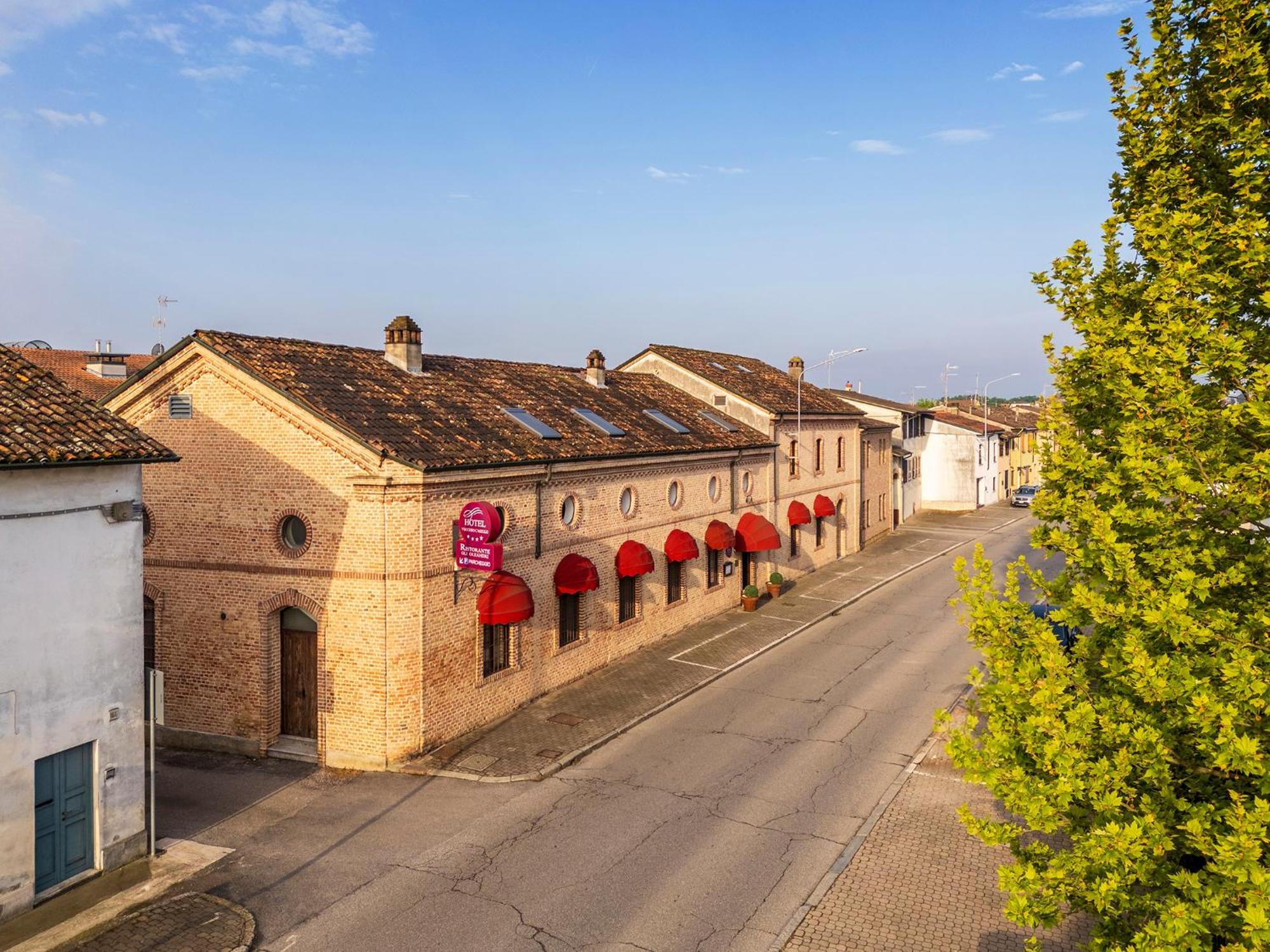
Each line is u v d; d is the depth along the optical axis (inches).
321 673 672.4
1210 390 305.4
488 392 899.4
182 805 596.1
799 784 625.3
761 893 478.6
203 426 707.4
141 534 503.2
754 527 1182.9
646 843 535.2
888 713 780.0
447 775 639.8
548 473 791.1
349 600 659.4
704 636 1042.1
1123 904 272.5
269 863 511.5
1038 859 308.7
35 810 446.0
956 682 871.7
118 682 488.1
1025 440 2891.2
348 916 454.6
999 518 2176.4
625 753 688.4
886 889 484.4
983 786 619.8
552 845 532.7
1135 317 322.0
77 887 464.1
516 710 772.6
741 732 735.1
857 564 1542.8
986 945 430.9
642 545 957.2
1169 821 271.0
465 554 679.7
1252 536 301.1
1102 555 311.9
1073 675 307.0
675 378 1353.3
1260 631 273.1
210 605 711.7
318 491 666.8
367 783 633.0
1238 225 298.8
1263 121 315.3
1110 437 360.5
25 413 463.8
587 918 452.4
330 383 729.0
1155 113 362.6
